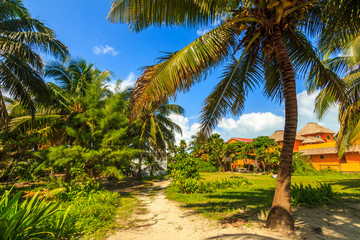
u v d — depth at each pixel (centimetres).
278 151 2664
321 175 2067
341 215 454
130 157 1070
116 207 682
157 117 2042
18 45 743
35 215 310
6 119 805
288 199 386
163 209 656
